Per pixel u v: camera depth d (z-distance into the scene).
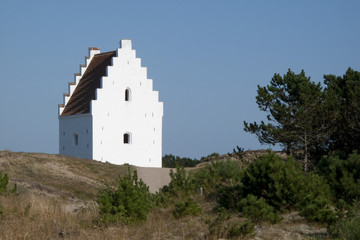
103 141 93.75
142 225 28.58
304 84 46.03
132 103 97.06
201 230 25.22
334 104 46.28
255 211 26.86
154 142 98.81
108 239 24.20
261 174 30.25
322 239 22.44
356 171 31.92
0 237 23.27
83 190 56.50
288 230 24.88
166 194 38.25
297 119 45.22
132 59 97.44
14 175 58.50
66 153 100.25
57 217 29.33
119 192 30.41
